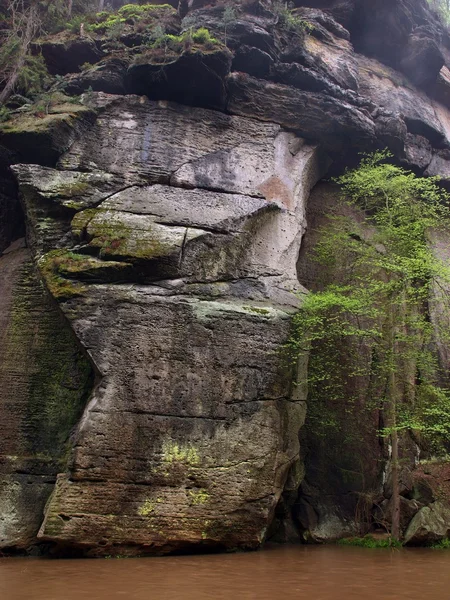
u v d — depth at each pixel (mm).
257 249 11805
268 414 10086
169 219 11086
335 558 8680
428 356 12438
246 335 10391
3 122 11633
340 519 11562
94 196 11156
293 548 10008
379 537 11039
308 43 14992
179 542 8820
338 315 12922
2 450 10086
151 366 9672
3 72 12891
